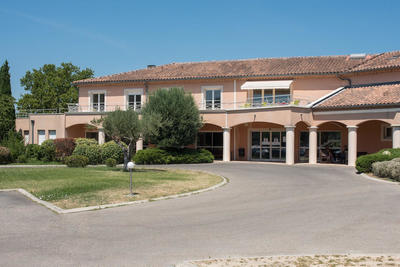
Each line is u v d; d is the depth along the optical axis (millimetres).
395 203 11938
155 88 34750
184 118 29047
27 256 6992
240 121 30016
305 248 7418
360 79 29250
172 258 6867
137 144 32812
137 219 10000
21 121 39781
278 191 14766
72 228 9070
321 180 18109
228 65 35500
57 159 29625
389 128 28469
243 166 25938
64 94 57156
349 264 6434
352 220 9719
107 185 15711
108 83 35531
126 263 6617
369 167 20250
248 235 8375
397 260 6633
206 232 8648
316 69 31109
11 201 12555
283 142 31828
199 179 18344
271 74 31156
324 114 27453
